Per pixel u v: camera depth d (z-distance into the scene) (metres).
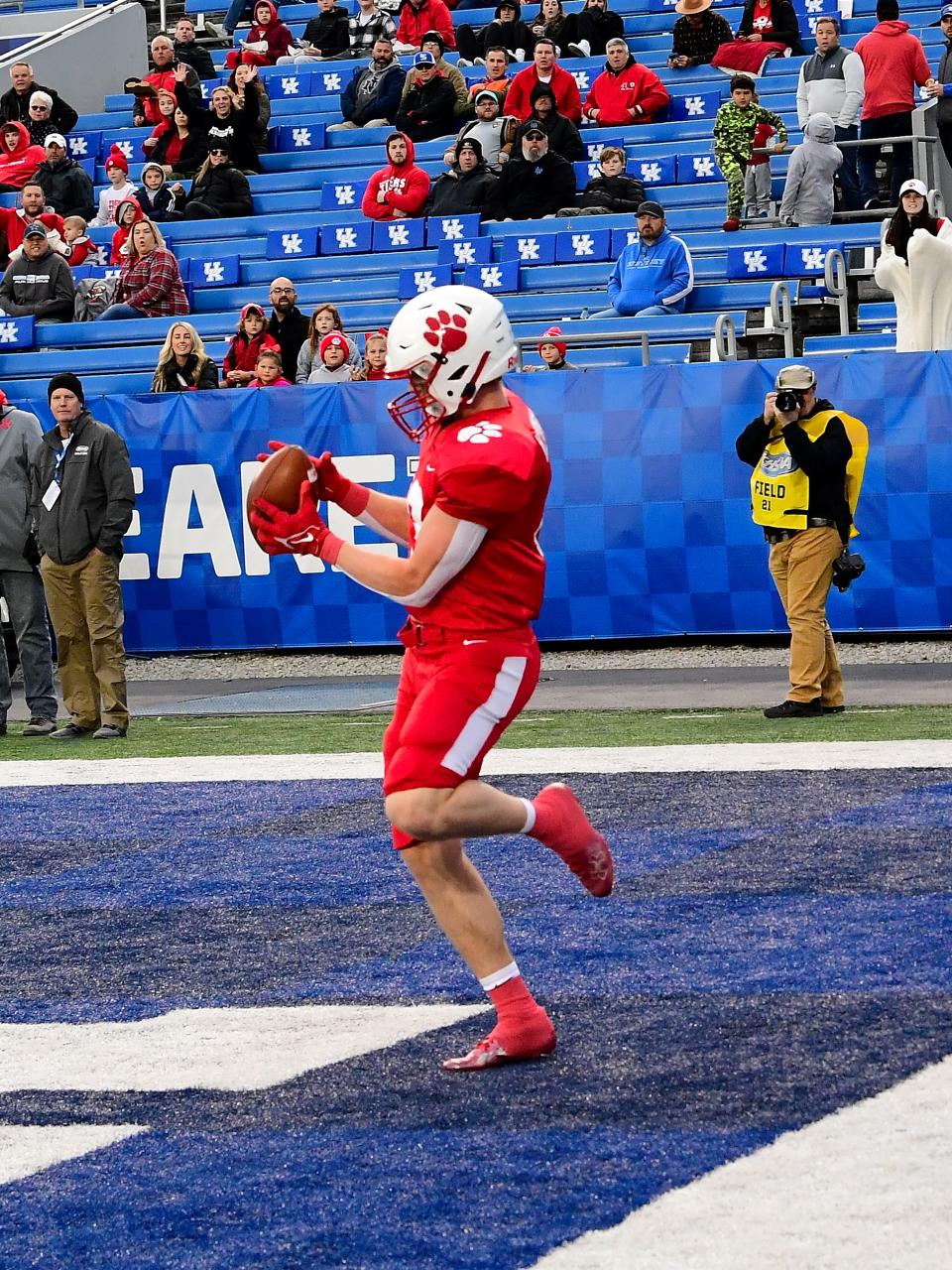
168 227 29.84
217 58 37.53
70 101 36.72
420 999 7.20
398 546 20.39
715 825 10.28
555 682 17.89
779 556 14.60
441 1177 5.19
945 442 18.38
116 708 15.77
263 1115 5.89
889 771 11.62
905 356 18.45
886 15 25.81
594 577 19.50
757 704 15.50
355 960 7.91
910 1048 6.10
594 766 12.44
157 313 26.84
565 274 25.75
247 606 20.75
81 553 15.55
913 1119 5.39
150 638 21.11
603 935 8.01
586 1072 6.09
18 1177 5.45
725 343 21.75
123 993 7.60
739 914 8.22
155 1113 5.99
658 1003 6.87
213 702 17.83
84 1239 4.92
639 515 19.33
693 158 27.78
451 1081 6.09
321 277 27.70
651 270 23.72
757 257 24.16
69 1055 6.72
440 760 6.07
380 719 15.98
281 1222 4.94
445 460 5.98
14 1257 4.83
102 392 24.91
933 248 19.73
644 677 17.91
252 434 20.58
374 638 20.44
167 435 20.84
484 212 27.56
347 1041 6.67
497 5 35.03
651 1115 5.59
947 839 9.56
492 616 6.11
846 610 18.77
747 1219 4.71
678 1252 4.54
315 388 20.41
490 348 6.02
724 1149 5.24
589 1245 4.61
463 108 31.17
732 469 19.05
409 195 28.09
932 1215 4.68
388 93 31.81
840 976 7.07
